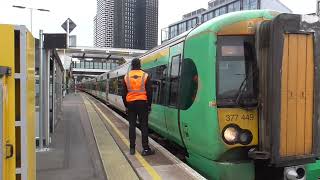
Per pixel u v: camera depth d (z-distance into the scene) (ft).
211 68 19.12
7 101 10.41
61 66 56.44
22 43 11.44
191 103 21.70
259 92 18.83
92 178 21.86
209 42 19.30
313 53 18.30
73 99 141.59
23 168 11.53
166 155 26.50
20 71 11.44
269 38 17.89
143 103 26.45
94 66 249.55
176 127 25.64
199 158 21.58
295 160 18.15
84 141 34.60
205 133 19.53
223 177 19.10
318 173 19.83
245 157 19.39
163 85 30.14
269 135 18.01
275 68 17.56
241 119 19.06
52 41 31.01
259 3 143.33
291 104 17.94
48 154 28.66
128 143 32.60
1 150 9.53
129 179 21.24
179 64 25.00
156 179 20.47
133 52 141.18
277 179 19.76
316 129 18.65
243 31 19.30
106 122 50.98
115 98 80.64
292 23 17.72
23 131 11.50
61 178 21.81
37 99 31.17
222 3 176.35
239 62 19.33
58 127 45.44
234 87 19.16
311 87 18.40
